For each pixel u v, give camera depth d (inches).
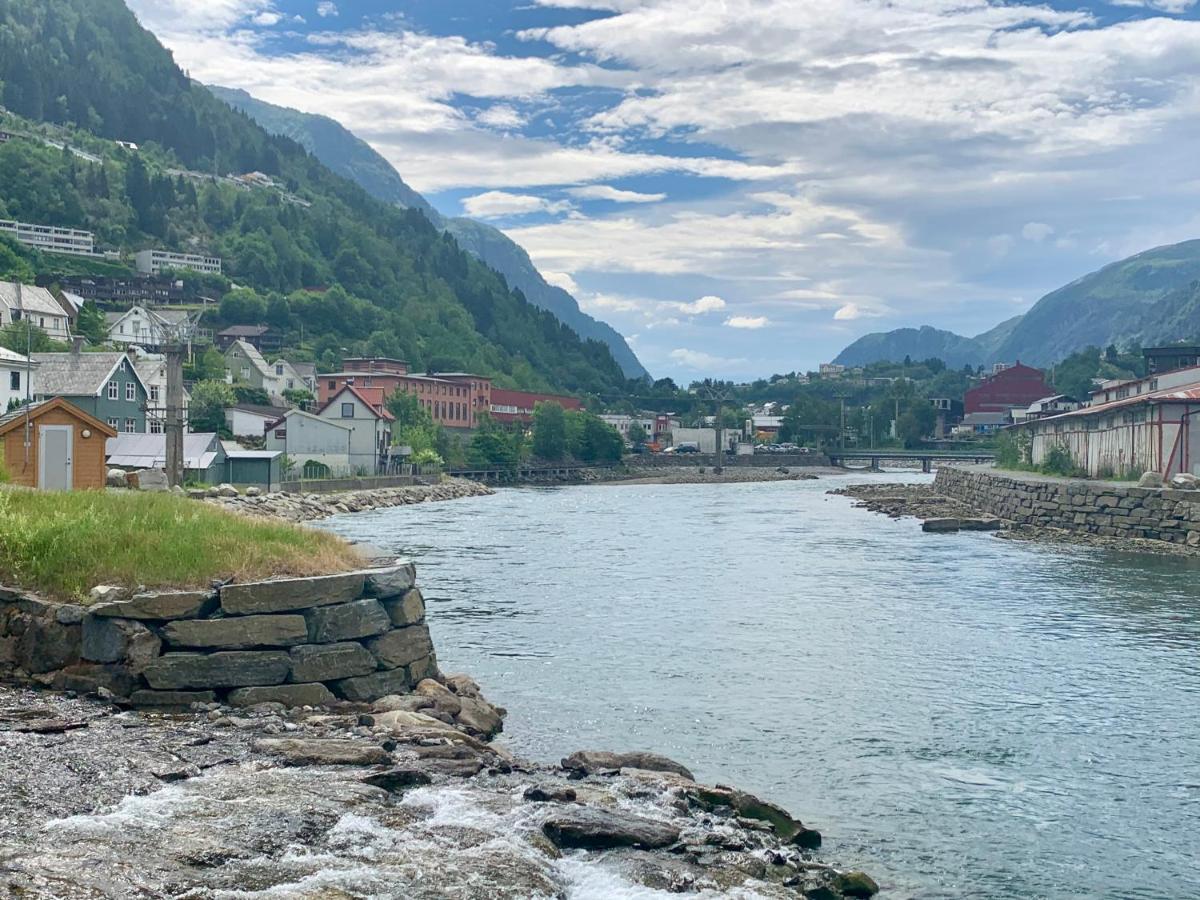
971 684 1042.1
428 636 895.1
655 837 564.1
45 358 3383.4
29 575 825.5
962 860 631.2
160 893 438.0
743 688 1018.7
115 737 664.4
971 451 7613.2
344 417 4603.8
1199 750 839.7
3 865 448.1
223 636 780.0
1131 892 593.9
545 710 930.1
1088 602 1542.8
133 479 2384.4
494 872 495.5
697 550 2266.2
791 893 522.9
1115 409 2871.6
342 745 669.3
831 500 4335.6
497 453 6003.9
